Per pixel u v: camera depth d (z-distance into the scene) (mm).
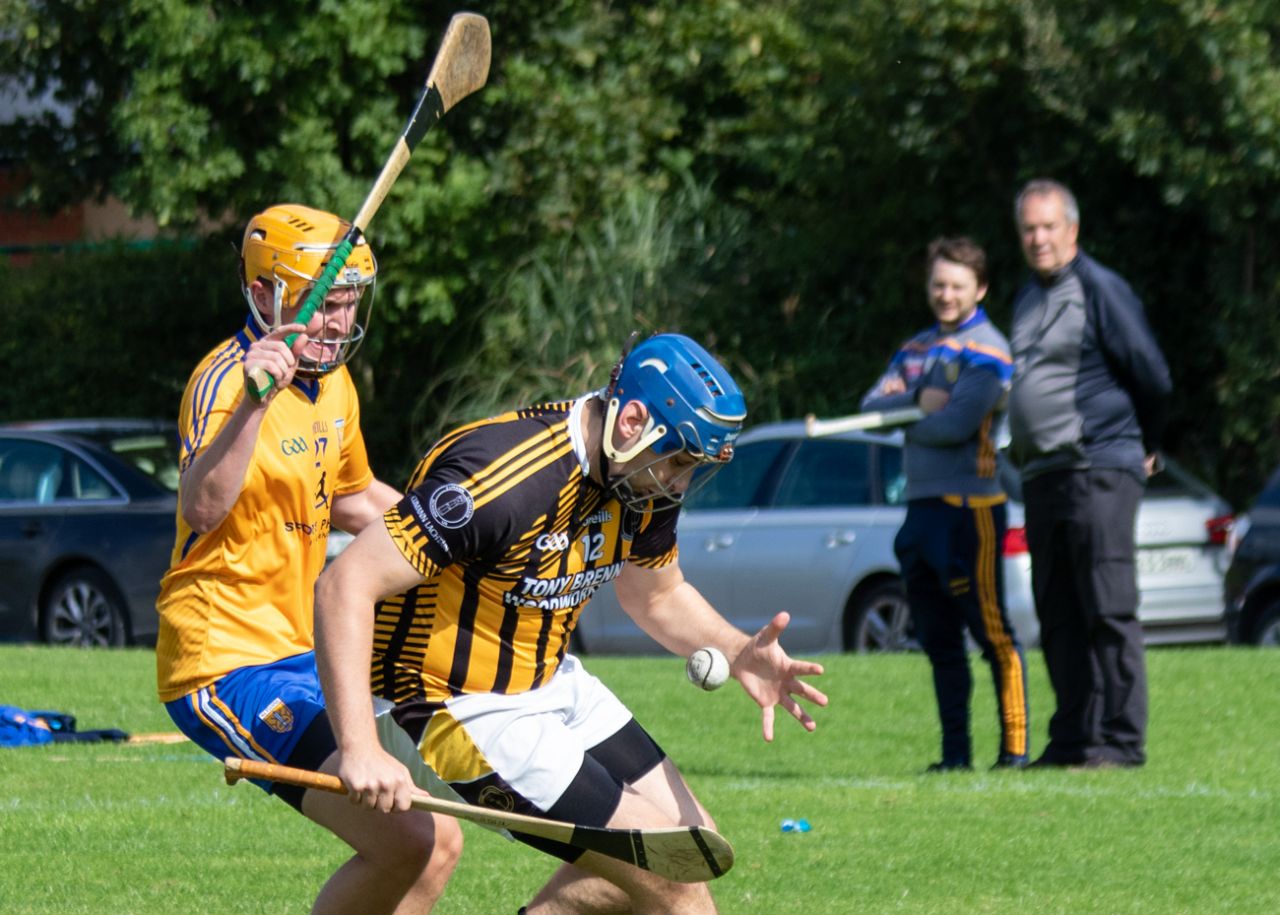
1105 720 28859
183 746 31500
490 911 19656
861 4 65562
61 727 32531
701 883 14734
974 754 31344
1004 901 19859
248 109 65312
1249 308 65188
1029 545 28953
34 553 53094
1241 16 59719
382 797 13695
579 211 69562
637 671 41406
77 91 71938
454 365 70625
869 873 21219
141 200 65438
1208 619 46500
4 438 55188
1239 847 22609
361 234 16844
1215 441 69562
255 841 23016
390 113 65312
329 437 17078
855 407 67625
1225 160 61156
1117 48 61312
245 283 16969
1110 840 22984
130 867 21391
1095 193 67938
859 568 46000
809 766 30234
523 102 67812
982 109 66750
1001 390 28031
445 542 14094
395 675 14953
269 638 16531
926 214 68000
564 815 14758
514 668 15055
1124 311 27812
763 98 73375
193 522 15766
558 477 14383
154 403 83438
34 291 85438
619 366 14461
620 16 73438
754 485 48438
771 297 71938
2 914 18984
